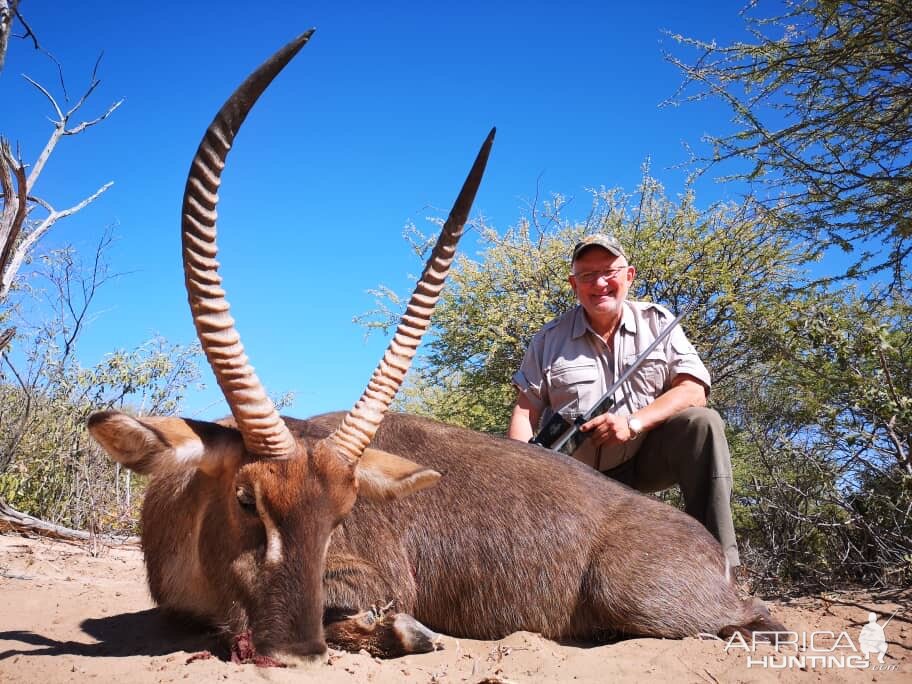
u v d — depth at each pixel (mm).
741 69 3189
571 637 1760
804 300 3178
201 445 1394
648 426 2098
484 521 1749
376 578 1660
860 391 2406
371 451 1509
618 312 2279
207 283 1313
